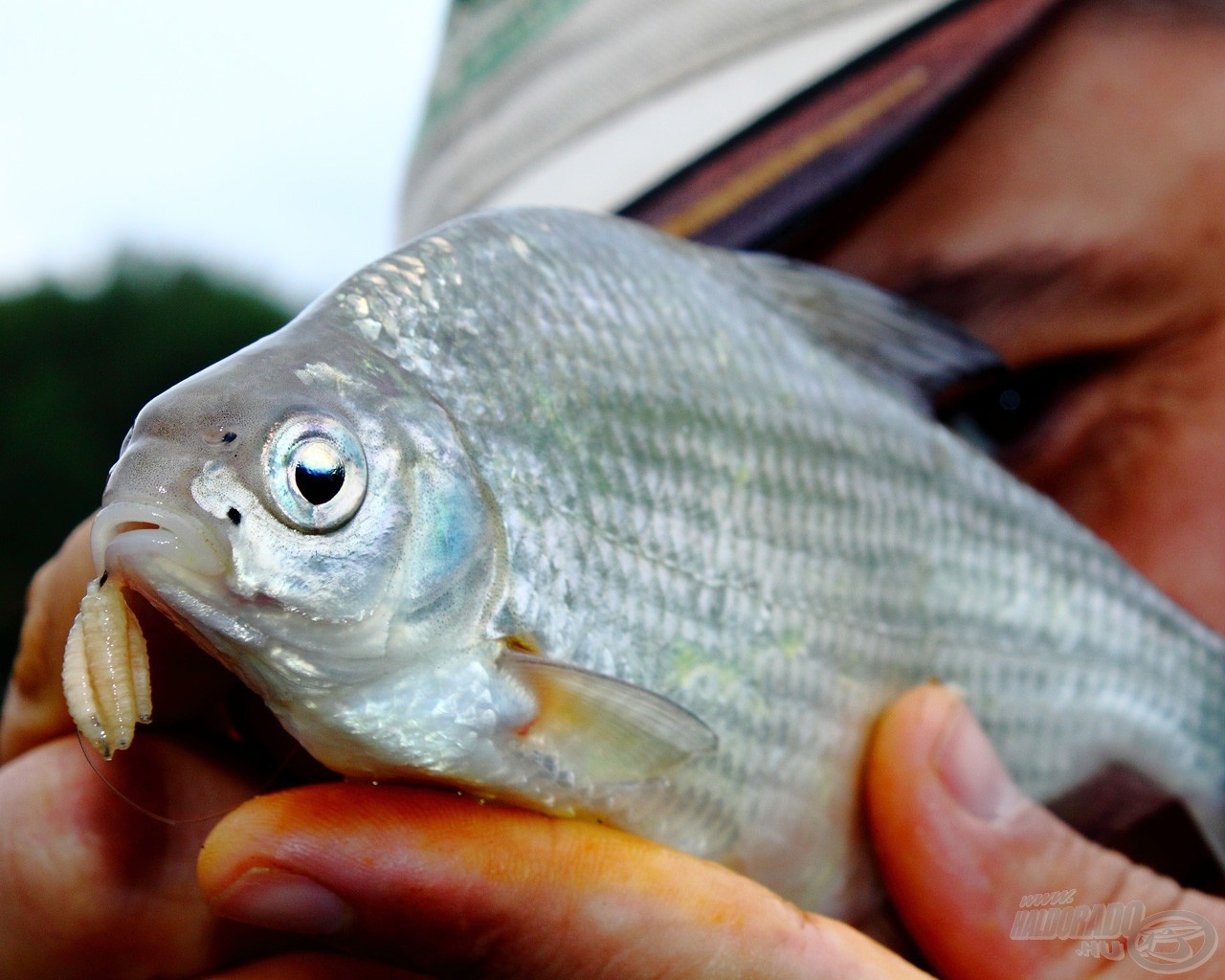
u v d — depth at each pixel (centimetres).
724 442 27
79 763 27
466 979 25
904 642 29
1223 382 38
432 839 24
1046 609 31
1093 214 39
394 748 24
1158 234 39
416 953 24
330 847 24
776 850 27
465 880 24
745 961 25
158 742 27
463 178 47
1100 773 31
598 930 24
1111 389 39
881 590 29
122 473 23
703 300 28
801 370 28
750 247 39
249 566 23
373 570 24
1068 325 39
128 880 27
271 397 23
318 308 24
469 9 48
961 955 28
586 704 25
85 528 28
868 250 40
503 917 24
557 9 44
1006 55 40
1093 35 40
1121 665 31
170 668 27
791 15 40
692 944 25
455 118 48
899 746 28
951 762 28
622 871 24
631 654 25
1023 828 28
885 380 30
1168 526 38
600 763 25
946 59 40
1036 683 30
